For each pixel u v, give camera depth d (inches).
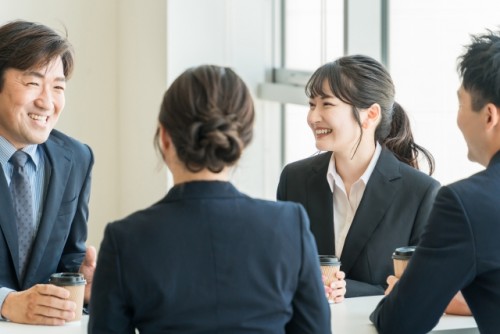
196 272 72.4
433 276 87.6
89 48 233.1
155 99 220.1
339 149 124.3
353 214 128.1
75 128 233.3
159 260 72.2
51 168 121.5
